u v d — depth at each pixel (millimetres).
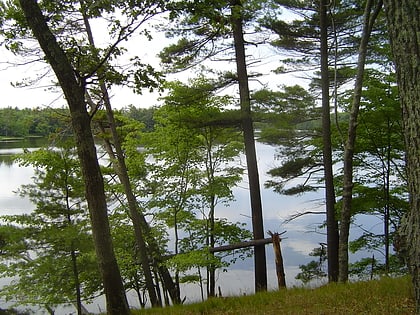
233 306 7246
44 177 10484
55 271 10367
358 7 11406
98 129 12922
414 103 3398
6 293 10531
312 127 14125
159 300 11969
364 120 10922
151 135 13844
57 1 6543
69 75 5812
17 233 10078
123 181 11344
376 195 11469
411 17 3396
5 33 6520
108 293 6012
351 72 12172
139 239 11539
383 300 6027
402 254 3754
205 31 11352
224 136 13625
